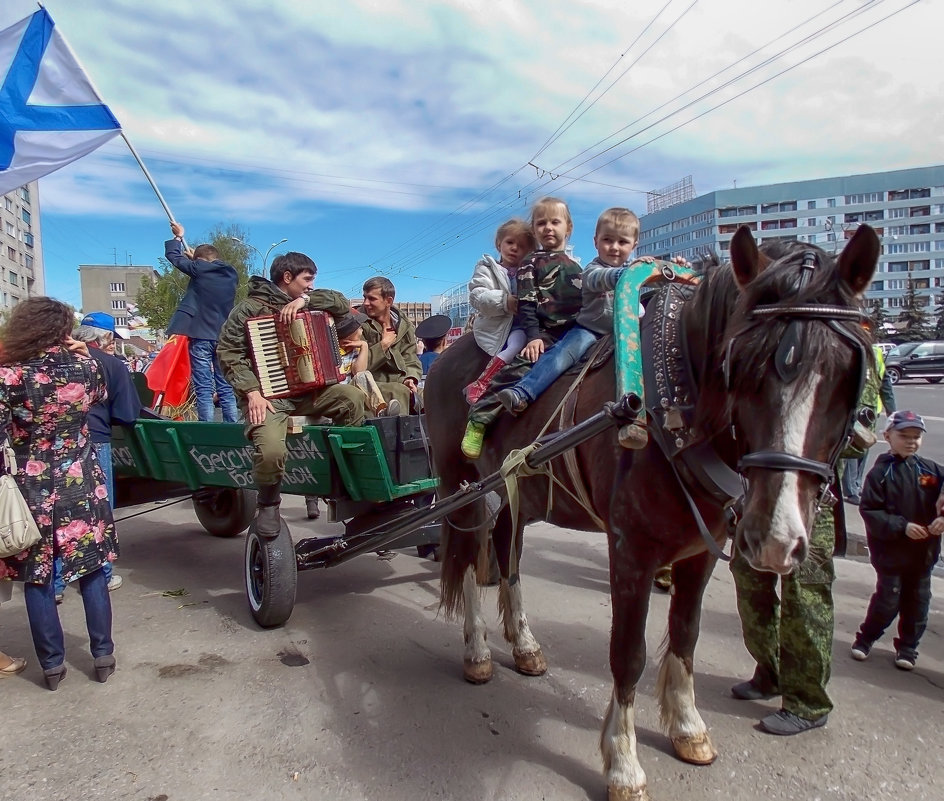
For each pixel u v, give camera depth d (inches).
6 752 112.7
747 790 102.0
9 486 124.1
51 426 131.0
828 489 77.9
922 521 135.0
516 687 135.2
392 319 233.3
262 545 158.2
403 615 174.1
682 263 110.2
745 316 72.1
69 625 169.2
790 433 65.4
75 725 121.1
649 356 92.3
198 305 247.9
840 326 67.7
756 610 126.0
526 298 125.3
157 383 249.8
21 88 218.1
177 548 236.8
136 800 100.5
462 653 151.8
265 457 149.6
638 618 95.7
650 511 91.2
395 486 153.6
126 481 223.9
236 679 138.2
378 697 130.9
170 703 128.7
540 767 108.4
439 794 101.8
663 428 86.9
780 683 120.8
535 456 99.4
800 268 70.4
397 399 217.3
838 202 3821.4
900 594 138.7
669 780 104.3
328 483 163.9
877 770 106.5
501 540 145.8
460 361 144.8
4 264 2351.1
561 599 184.2
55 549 132.0
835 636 156.8
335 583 200.1
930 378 992.2
